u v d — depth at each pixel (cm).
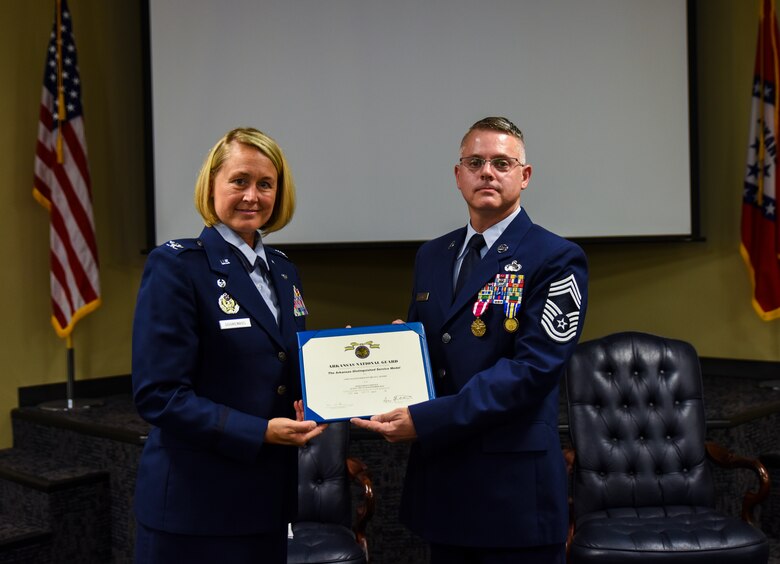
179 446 172
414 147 446
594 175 446
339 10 444
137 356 170
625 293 474
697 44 453
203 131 443
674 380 304
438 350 201
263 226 189
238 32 442
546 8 442
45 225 430
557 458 197
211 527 169
